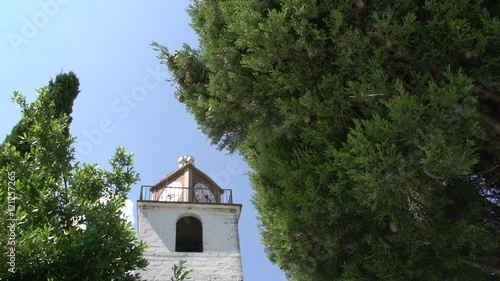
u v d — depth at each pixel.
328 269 10.47
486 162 9.05
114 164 9.95
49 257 8.03
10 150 9.30
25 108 9.75
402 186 7.74
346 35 8.30
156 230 20.78
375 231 9.21
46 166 9.32
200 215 21.95
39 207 8.74
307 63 8.80
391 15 7.98
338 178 8.84
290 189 9.66
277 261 11.33
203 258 19.92
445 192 8.99
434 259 9.15
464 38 7.85
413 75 8.15
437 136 7.19
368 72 8.39
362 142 7.77
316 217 9.27
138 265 8.85
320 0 8.72
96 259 8.28
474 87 8.12
